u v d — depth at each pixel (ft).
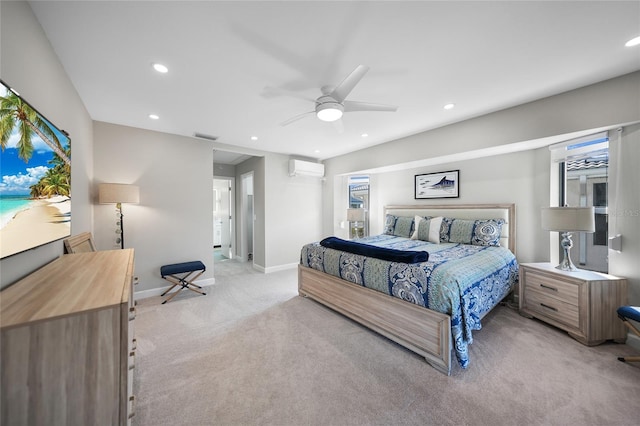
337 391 5.55
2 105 3.17
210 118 10.16
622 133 7.31
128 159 11.09
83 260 5.25
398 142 13.34
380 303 7.72
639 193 7.00
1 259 3.13
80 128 8.01
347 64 6.41
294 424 4.71
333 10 4.65
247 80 7.15
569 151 9.14
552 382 5.74
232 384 5.78
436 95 8.23
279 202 16.78
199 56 6.03
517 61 6.34
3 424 2.41
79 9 4.51
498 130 9.59
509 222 11.02
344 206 18.24
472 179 12.28
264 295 11.82
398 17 4.83
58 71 5.91
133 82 7.19
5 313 2.59
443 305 6.22
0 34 3.54
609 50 5.89
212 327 8.58
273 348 7.26
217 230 26.50
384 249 8.32
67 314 2.61
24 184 3.74
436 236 11.96
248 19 4.86
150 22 4.89
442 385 5.70
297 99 8.41
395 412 4.97
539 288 8.66
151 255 11.74
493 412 4.93
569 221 7.91
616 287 7.24
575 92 7.81
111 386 2.79
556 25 5.07
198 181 13.12
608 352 6.91
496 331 8.13
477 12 4.70
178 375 6.08
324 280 10.08
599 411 4.92
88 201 9.18
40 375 2.52
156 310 10.05
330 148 15.42
